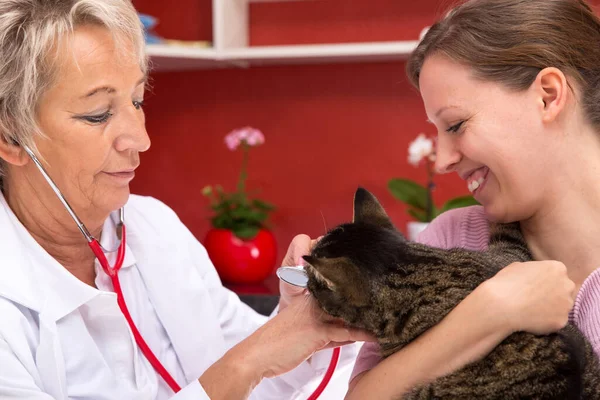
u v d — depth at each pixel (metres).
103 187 1.49
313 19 3.13
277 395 1.78
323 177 3.23
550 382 1.19
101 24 1.40
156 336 1.73
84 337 1.53
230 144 3.00
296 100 3.20
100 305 1.53
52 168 1.44
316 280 1.37
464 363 1.25
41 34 1.35
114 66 1.41
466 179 1.48
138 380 1.59
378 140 3.16
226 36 2.90
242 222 2.98
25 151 1.45
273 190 3.28
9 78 1.38
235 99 3.24
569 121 1.38
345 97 3.16
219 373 1.35
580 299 1.37
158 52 2.74
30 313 1.48
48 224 1.53
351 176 3.21
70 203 1.49
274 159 3.26
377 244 1.42
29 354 1.42
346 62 3.13
